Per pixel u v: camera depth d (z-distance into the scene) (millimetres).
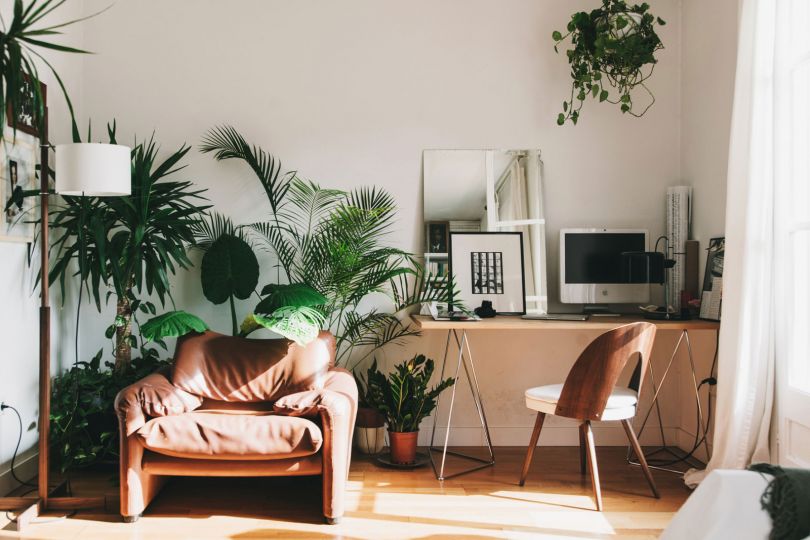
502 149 4152
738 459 3080
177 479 3486
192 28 4086
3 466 3223
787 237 2996
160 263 3572
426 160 4121
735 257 3131
